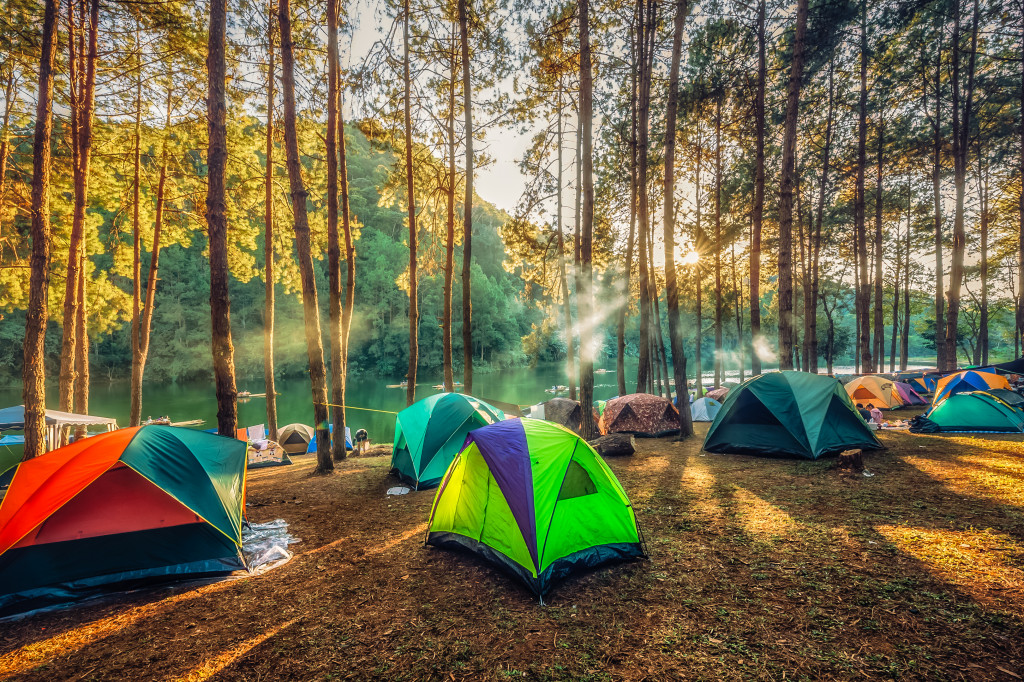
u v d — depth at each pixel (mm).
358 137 64188
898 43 17719
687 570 4688
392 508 7363
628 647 3510
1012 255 26328
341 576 4973
